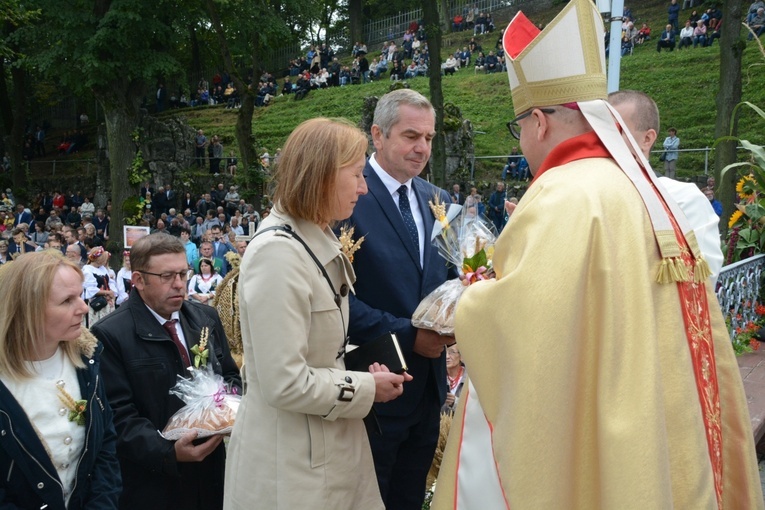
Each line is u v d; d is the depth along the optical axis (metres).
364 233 2.64
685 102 23.95
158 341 2.79
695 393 1.64
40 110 37.44
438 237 2.59
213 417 2.61
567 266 1.59
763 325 5.65
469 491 1.81
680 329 1.66
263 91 34.88
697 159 20.42
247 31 18.03
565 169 1.77
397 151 2.65
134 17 17.25
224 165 25.03
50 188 28.31
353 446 2.13
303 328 1.96
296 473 2.00
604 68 1.91
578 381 1.61
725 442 1.91
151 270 2.78
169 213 20.23
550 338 1.57
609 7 5.79
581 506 1.62
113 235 19.36
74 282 2.19
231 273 4.25
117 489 2.35
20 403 2.12
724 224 12.00
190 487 2.81
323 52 37.03
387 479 2.64
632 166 1.76
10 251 13.47
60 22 18.39
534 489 1.56
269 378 1.91
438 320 2.40
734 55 12.09
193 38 33.97
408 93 2.66
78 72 19.22
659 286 1.67
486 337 1.70
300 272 1.97
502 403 1.65
